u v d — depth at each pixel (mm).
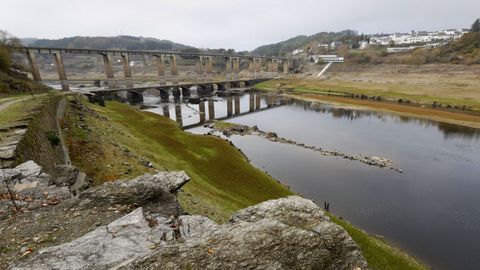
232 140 68938
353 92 142375
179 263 6609
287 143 66062
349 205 37906
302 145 64250
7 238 8602
